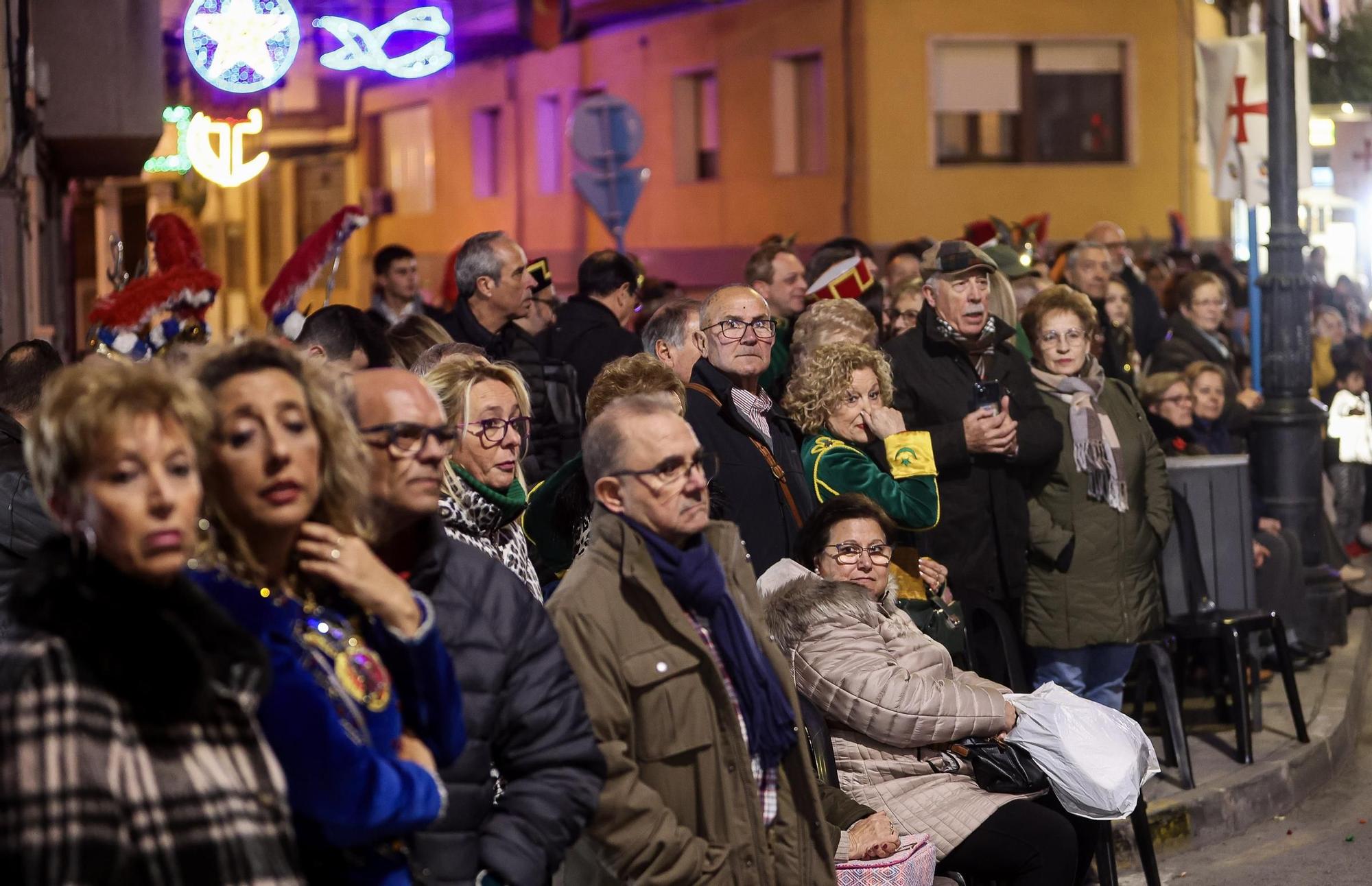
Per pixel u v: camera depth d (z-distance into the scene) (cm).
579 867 378
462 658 310
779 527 537
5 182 934
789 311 798
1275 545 846
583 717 326
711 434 537
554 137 2581
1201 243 2073
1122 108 1997
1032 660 670
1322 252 2044
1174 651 735
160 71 1141
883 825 429
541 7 2252
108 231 2755
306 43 2364
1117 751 464
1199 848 633
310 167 3338
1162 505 671
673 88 2247
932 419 627
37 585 228
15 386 492
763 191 2092
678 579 358
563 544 474
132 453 231
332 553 275
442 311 1112
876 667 460
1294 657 861
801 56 2042
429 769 281
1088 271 920
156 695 228
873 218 1936
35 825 220
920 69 1931
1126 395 670
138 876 228
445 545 316
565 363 736
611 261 839
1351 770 741
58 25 1130
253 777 241
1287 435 906
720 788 357
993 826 456
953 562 616
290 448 264
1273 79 917
